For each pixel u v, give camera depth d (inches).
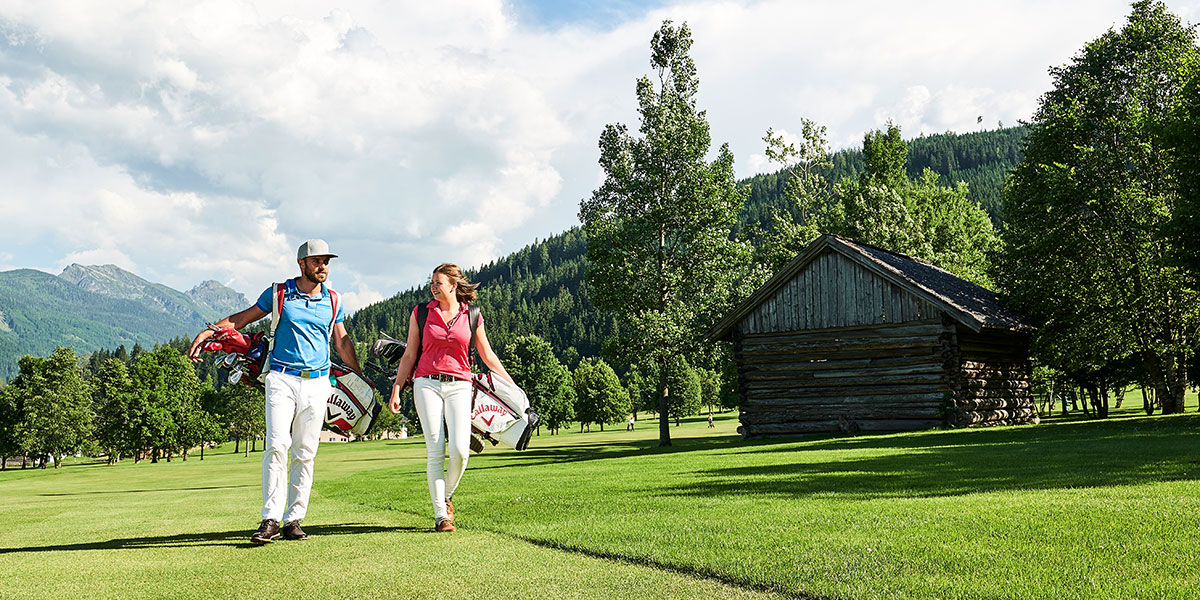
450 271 225.0
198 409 3107.8
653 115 1267.2
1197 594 117.1
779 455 529.0
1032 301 1053.8
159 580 151.3
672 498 269.1
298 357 209.6
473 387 230.5
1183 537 155.8
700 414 4938.5
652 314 1188.5
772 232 1761.8
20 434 2886.3
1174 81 1023.6
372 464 887.7
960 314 841.5
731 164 1259.8
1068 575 131.1
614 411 3757.4
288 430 204.1
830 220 1753.2
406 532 211.8
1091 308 1057.5
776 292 983.6
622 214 1269.7
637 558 161.8
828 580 135.4
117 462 3307.1
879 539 167.5
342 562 166.4
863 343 913.5
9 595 139.9
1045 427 791.1
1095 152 1042.1
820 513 210.1
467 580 146.3
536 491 321.4
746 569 145.2
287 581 148.6
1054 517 185.6
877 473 338.0
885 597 124.0
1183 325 1060.5
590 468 488.1
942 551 152.7
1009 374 995.9
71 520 273.0
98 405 3410.4
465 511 256.7
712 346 1215.6
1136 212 1032.2
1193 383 1170.0
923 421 866.1
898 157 2114.9
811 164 1851.6
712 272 1231.5
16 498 566.3
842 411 922.7
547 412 3614.7
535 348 3668.8
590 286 1275.8
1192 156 801.6
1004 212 1164.5
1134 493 226.2
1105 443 502.0
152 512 298.0
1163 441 496.7
